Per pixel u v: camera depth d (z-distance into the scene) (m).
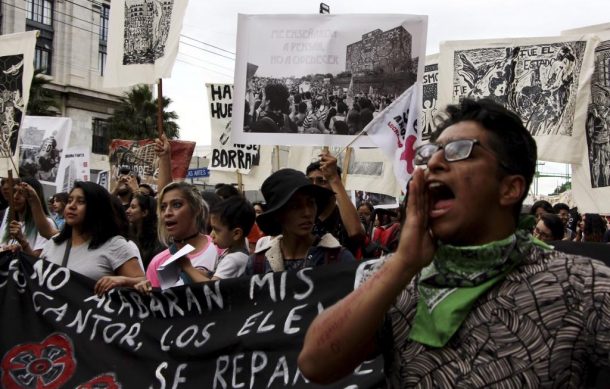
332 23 4.45
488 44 5.50
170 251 3.99
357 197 12.02
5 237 5.45
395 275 1.44
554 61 5.23
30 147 7.29
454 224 1.46
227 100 9.20
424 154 1.53
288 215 3.38
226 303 3.34
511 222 1.50
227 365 3.24
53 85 37.84
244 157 9.11
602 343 1.38
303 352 1.53
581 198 5.09
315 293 3.15
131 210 5.50
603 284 1.41
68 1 38.25
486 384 1.38
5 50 5.39
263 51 4.53
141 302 3.58
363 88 4.38
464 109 1.54
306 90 4.46
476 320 1.44
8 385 3.76
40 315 3.84
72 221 4.01
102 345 3.63
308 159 8.16
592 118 5.08
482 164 1.46
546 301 1.41
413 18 4.35
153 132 33.53
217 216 3.97
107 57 5.17
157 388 3.38
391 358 1.56
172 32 4.95
